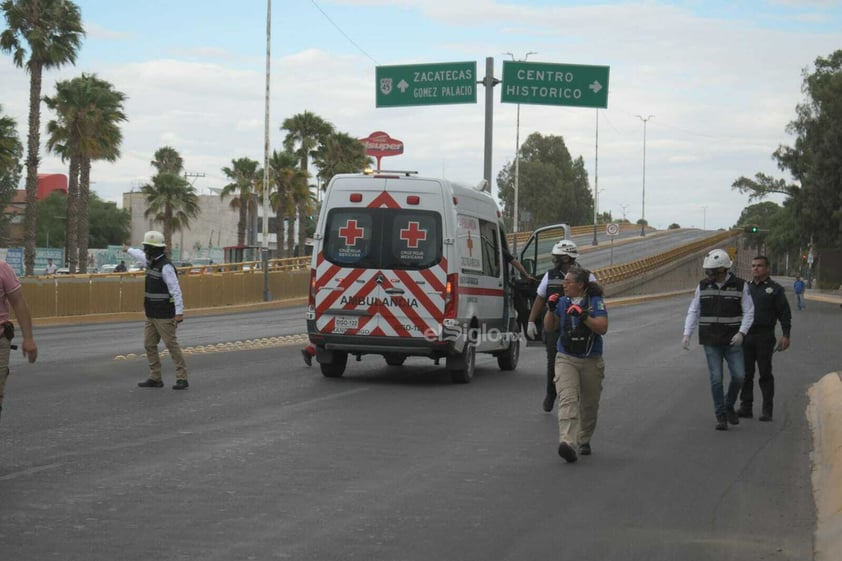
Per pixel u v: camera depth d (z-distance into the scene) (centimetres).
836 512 779
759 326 1345
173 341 1498
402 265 1642
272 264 5359
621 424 1285
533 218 16462
